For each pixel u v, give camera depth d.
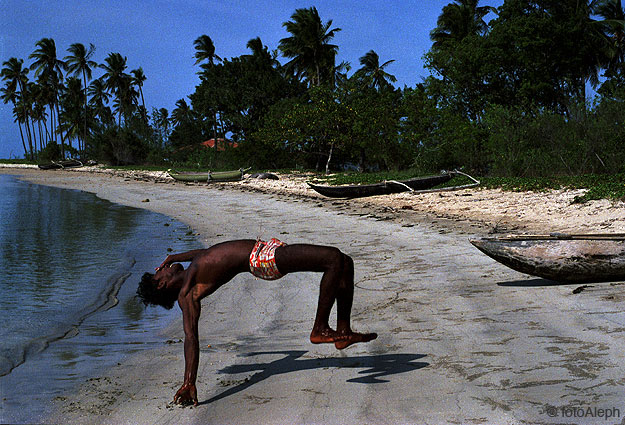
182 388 4.10
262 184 33.88
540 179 21.06
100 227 18.27
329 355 5.06
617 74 36.62
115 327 6.98
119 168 62.88
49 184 48.03
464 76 32.16
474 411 3.58
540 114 26.20
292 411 3.81
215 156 56.47
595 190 15.99
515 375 4.14
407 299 6.95
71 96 91.50
